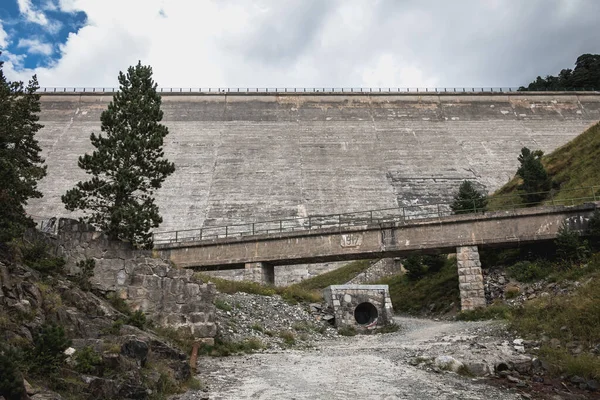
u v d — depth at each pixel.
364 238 34.66
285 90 112.62
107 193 21.39
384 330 26.39
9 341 9.73
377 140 96.94
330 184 82.62
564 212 30.41
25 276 12.97
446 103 108.69
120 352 11.16
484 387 13.01
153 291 17.77
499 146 94.75
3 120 17.47
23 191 15.44
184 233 69.00
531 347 16.44
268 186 81.62
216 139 96.25
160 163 22.39
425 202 76.81
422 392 12.41
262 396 11.84
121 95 22.66
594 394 12.53
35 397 8.29
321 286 48.22
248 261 37.06
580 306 17.53
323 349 20.58
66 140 94.69
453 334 22.20
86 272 16.64
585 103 108.38
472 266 31.06
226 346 18.34
